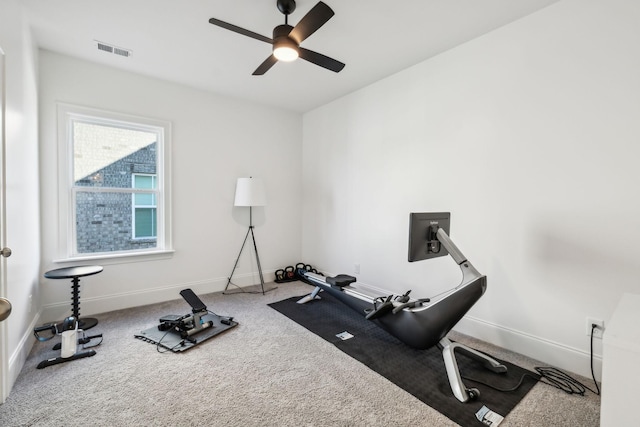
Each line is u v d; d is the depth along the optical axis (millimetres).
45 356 2184
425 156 2955
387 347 2396
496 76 2412
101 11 2203
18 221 1983
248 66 3084
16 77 1973
